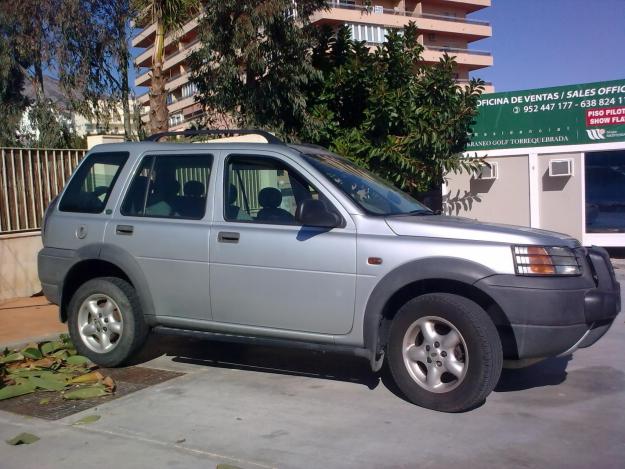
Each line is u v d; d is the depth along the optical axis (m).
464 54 63.72
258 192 5.77
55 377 5.96
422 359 5.16
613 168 13.89
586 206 14.13
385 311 5.32
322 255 5.32
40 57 15.20
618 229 13.95
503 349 5.27
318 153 6.15
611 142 13.80
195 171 6.07
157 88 12.48
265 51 12.35
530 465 4.20
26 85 17.89
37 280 9.78
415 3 64.31
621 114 13.66
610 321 5.32
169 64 34.75
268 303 5.55
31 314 8.52
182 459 4.34
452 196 15.27
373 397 5.54
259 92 12.54
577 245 5.39
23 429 4.91
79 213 6.52
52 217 6.67
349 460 4.30
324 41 13.38
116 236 6.20
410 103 12.45
